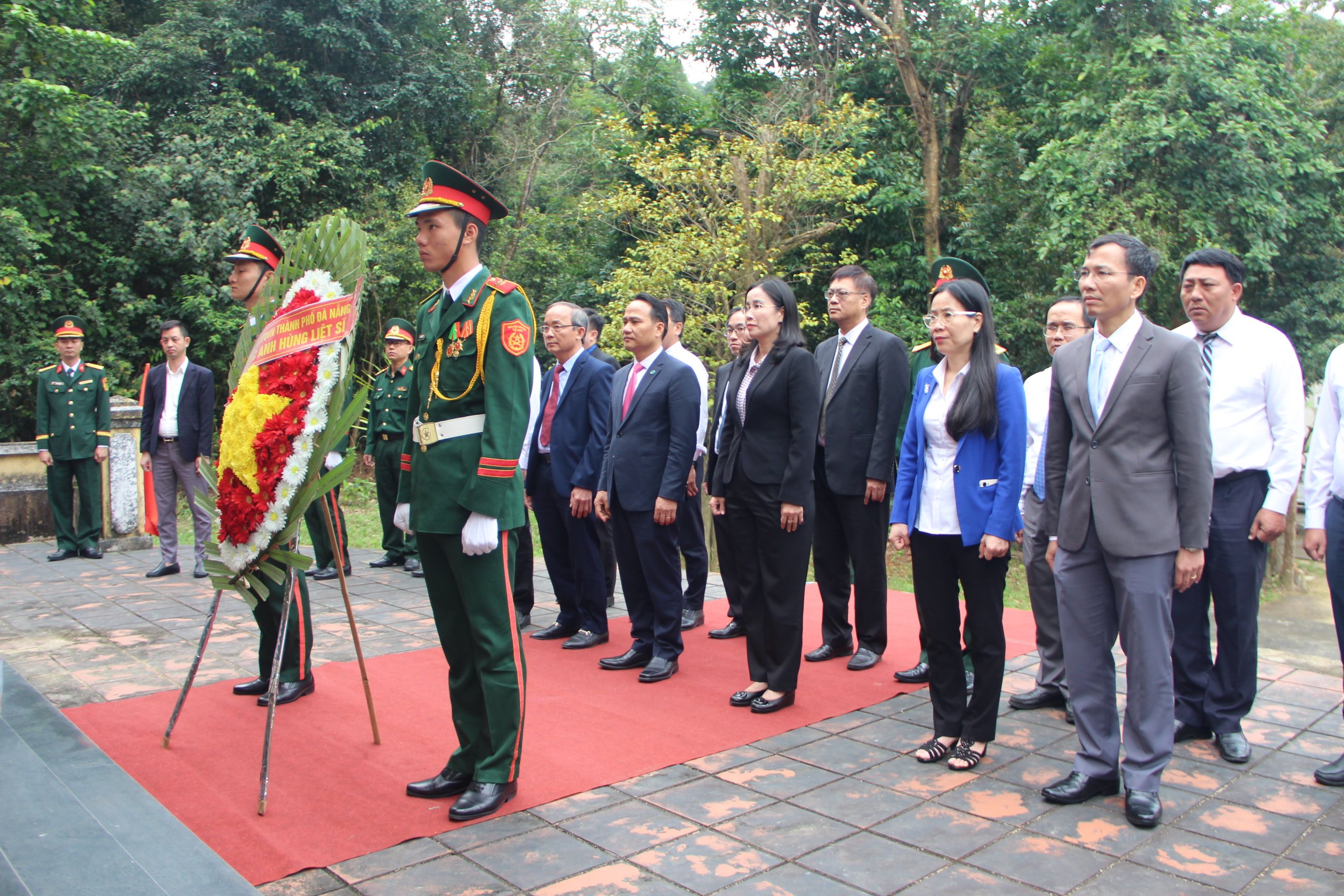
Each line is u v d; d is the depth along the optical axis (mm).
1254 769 3299
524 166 19359
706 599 6172
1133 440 2943
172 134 13820
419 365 3104
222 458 3346
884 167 13516
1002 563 3271
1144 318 3053
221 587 3363
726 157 12156
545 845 2668
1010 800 3020
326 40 15109
